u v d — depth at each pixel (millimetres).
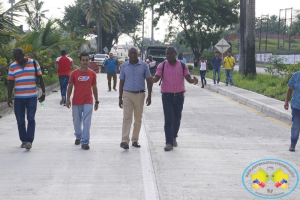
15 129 11164
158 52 44344
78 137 9109
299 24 56312
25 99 8672
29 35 22938
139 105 8734
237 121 12586
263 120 12859
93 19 70000
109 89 22109
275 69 27516
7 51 19094
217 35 48781
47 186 6309
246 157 8133
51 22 25594
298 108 8578
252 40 27688
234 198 5902
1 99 14906
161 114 13742
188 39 49906
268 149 8852
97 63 46594
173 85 8641
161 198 5859
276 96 18125
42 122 12070
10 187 6258
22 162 7648
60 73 16016
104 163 7570
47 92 20797
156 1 46469
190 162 7723
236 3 48062
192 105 16359
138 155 8164
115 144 9195
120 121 12258
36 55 21938
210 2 46344
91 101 8852
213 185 6438
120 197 5859
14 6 16922
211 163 7664
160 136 10156
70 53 28391
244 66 28766
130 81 8641
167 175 6914
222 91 21234
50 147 8875
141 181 6547
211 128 11312
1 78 18359
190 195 5992
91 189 6176
